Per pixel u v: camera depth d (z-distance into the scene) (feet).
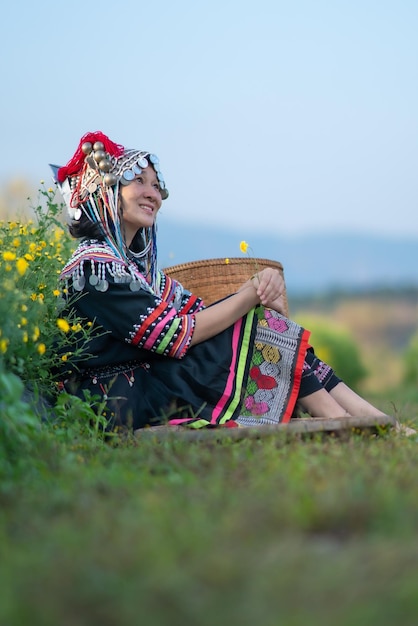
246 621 6.70
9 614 6.77
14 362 13.75
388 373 65.92
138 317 16.35
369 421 14.53
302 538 8.33
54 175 18.44
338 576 7.25
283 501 8.85
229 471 10.97
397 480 10.08
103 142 17.35
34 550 8.03
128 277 16.60
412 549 7.81
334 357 56.85
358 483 9.36
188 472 10.77
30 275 15.98
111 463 12.03
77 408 14.98
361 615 6.67
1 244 17.12
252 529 8.36
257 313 16.83
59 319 15.08
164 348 16.31
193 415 15.87
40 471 10.93
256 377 16.60
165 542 7.90
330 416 16.61
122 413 16.31
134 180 17.38
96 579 7.22
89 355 16.53
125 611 6.81
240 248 18.79
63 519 8.94
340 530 8.59
